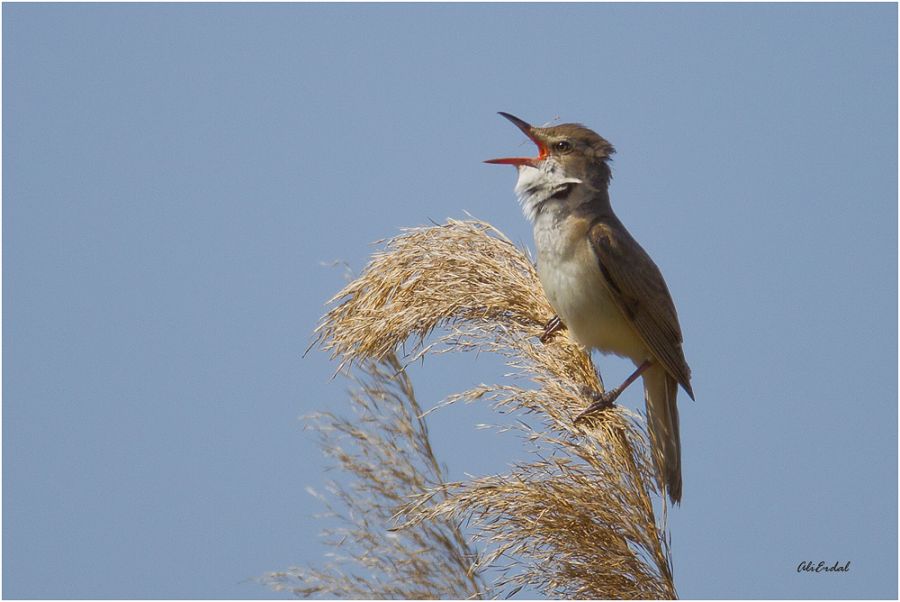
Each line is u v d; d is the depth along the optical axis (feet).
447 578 26.27
